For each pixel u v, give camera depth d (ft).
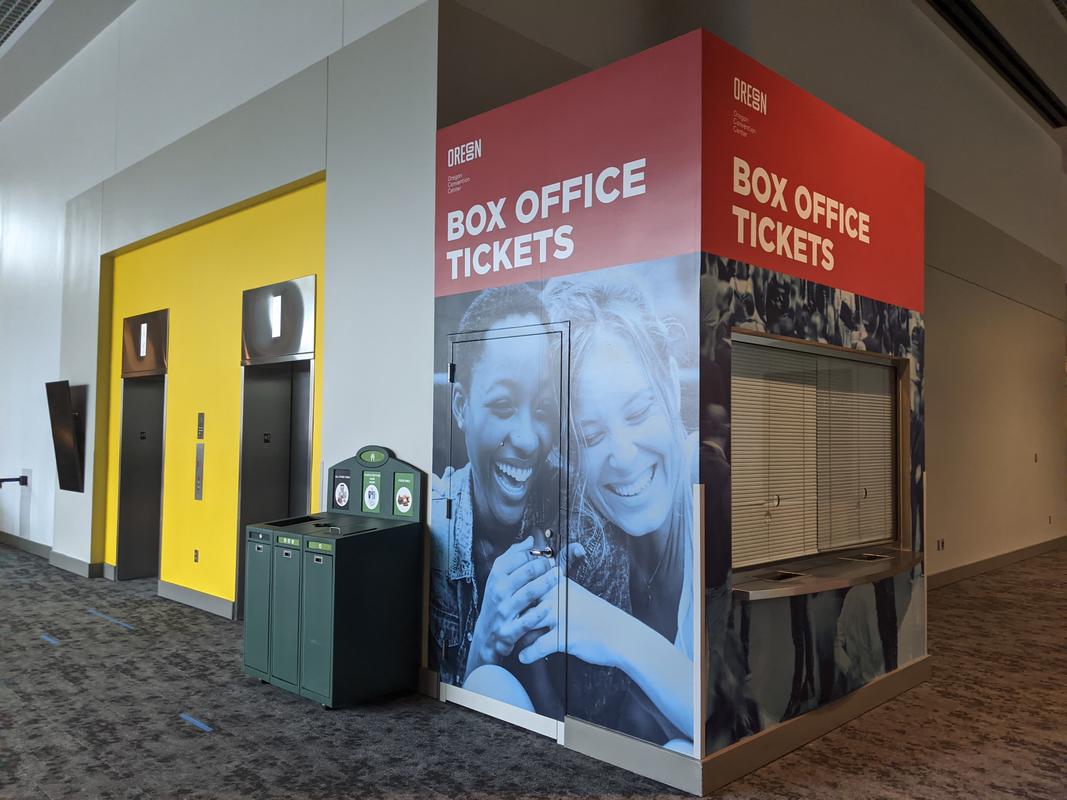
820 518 16.84
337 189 20.08
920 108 29.50
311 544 16.03
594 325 14.14
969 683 18.42
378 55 19.15
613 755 13.35
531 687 14.79
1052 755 14.14
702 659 12.40
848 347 16.49
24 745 13.93
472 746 14.05
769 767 13.41
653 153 13.41
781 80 14.70
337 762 13.30
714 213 12.98
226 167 24.09
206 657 19.42
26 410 37.96
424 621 17.03
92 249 31.53
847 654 16.01
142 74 29.14
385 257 18.57
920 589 18.65
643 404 13.33
